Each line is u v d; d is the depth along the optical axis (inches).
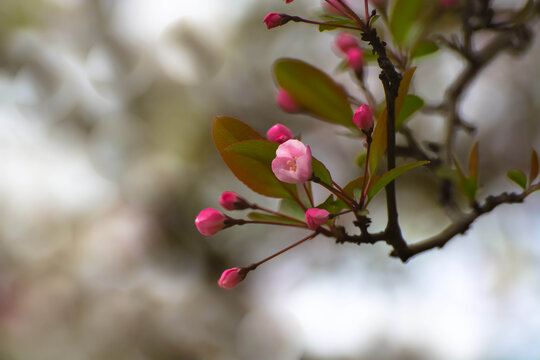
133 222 70.9
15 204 68.4
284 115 68.3
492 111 63.2
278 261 71.1
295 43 67.5
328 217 26.6
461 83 31.9
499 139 62.4
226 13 68.8
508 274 63.9
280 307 69.7
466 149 60.8
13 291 66.2
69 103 69.6
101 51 69.1
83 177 71.6
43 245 69.0
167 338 66.1
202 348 66.2
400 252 27.2
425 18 31.1
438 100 60.7
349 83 60.4
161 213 71.1
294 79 29.7
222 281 27.6
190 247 71.4
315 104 29.7
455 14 32.4
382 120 26.5
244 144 26.6
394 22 30.2
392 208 26.8
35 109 69.1
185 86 70.0
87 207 71.6
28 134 69.8
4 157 68.4
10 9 66.4
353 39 29.9
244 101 70.1
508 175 28.8
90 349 65.1
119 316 66.3
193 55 68.7
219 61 69.1
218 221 27.7
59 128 70.2
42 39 68.6
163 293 68.9
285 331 67.9
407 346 64.1
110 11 69.0
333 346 66.0
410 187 61.8
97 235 70.3
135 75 69.7
